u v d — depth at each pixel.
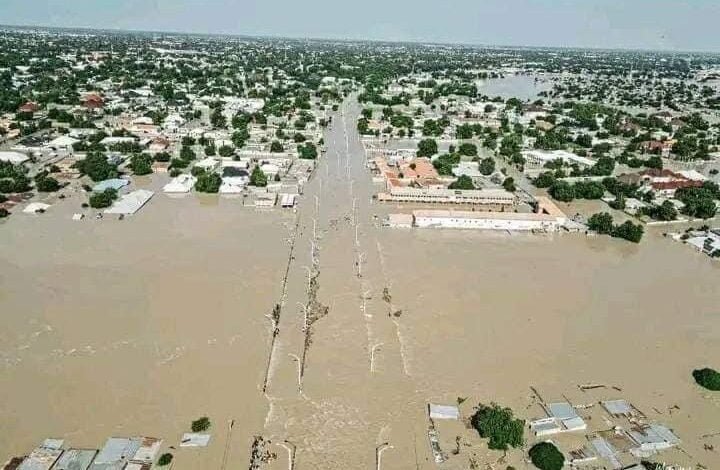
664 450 63.56
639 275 108.25
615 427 66.44
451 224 128.00
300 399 69.38
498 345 81.81
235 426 64.56
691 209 143.38
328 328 84.25
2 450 59.41
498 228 128.75
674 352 82.38
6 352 75.19
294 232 120.38
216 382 71.50
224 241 114.19
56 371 72.00
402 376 74.19
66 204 132.12
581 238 126.75
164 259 104.50
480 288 98.69
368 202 143.00
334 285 97.12
